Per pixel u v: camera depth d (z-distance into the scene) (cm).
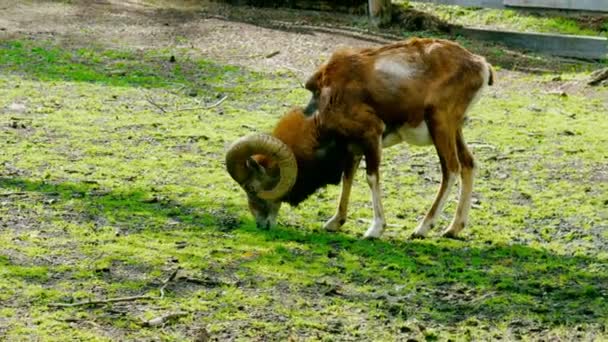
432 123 1293
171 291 1121
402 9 2705
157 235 1291
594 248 1305
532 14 2639
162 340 1007
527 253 1277
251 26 2647
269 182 1312
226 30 2597
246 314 1072
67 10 2764
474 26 2642
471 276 1195
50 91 2022
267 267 1197
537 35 2486
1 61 2234
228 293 1120
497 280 1186
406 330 1048
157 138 1747
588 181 1584
